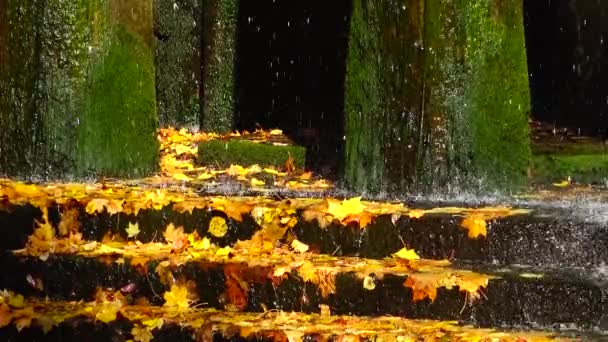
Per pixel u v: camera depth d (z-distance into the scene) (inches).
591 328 251.0
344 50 422.3
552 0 427.5
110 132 344.8
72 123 338.3
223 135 416.2
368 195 320.5
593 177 344.2
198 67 426.6
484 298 256.5
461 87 316.5
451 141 317.1
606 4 387.9
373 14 322.7
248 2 424.2
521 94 324.5
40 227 291.0
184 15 425.1
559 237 272.2
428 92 316.5
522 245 273.9
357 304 264.2
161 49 425.4
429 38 315.6
